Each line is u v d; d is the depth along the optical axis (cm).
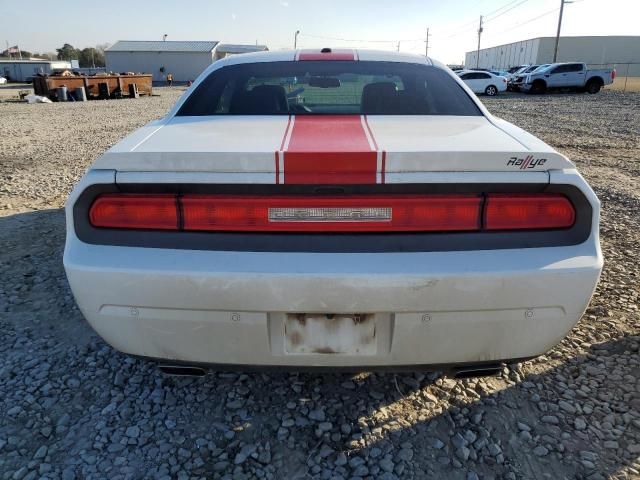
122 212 175
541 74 2748
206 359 184
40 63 7144
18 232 447
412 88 277
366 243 170
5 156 866
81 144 1011
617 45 6650
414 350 179
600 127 1234
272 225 171
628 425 214
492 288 169
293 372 188
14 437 208
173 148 182
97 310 179
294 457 199
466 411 222
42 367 255
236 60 307
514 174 172
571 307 176
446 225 171
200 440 207
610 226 464
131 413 223
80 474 190
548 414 220
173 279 168
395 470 192
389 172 168
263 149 174
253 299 169
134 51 6047
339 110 266
